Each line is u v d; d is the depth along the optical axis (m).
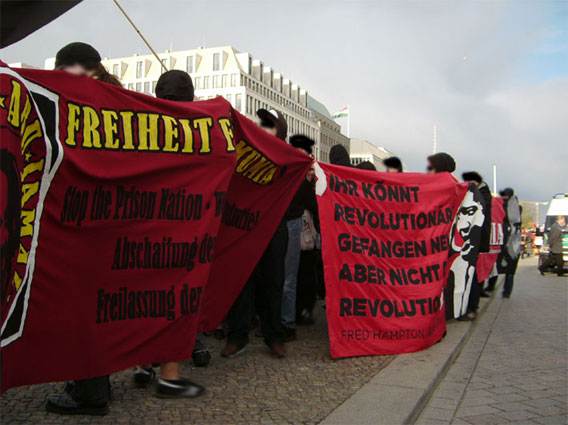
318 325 5.89
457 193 5.36
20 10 1.38
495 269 9.23
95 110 2.73
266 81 97.56
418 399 3.29
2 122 2.09
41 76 2.53
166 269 3.03
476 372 4.43
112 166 2.77
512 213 9.41
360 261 4.55
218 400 3.17
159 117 3.00
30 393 3.16
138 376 3.34
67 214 2.61
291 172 4.35
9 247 2.12
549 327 6.68
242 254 4.12
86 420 2.75
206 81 88.56
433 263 4.94
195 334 3.19
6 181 2.09
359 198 4.65
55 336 2.60
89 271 2.70
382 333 4.55
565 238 17.39
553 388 4.01
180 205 3.07
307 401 3.21
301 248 5.64
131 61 90.25
